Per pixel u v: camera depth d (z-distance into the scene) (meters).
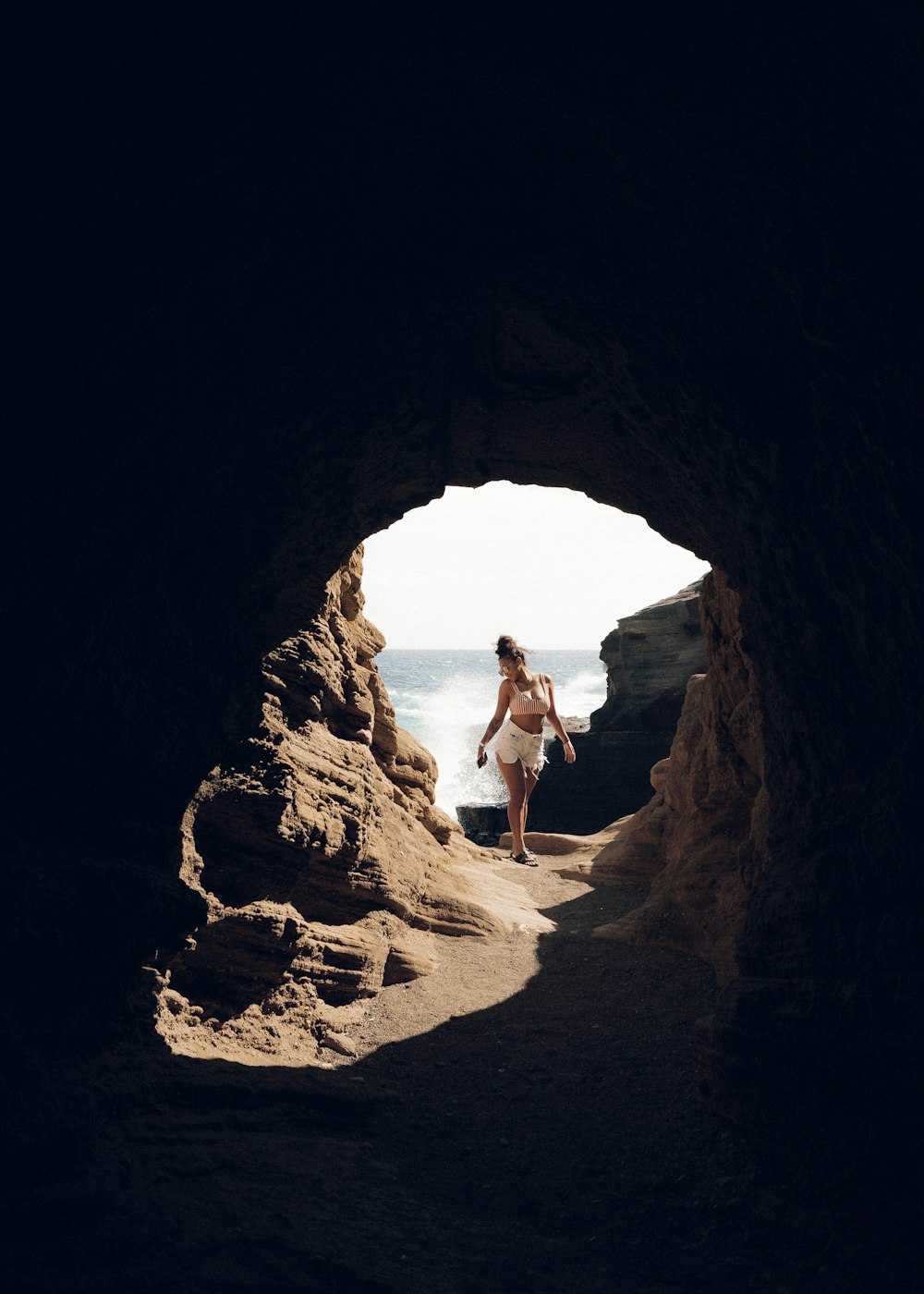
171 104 3.01
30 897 3.52
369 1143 4.61
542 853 12.72
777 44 3.01
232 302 3.93
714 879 7.80
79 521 3.75
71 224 3.06
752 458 4.74
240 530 5.02
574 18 3.12
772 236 3.79
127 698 4.45
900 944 3.77
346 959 6.62
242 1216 3.49
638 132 3.65
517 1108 5.18
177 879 4.79
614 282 4.54
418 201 4.22
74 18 2.60
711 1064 4.82
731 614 7.30
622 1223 4.03
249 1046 5.45
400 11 3.09
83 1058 4.27
